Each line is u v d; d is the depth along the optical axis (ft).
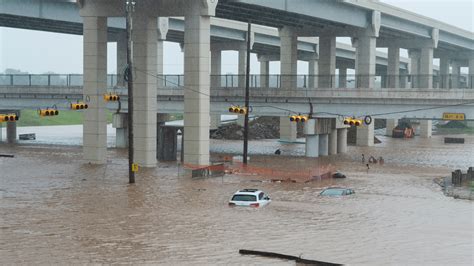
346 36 424.87
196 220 167.53
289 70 429.79
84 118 302.04
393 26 469.16
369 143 456.04
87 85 299.58
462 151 414.62
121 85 451.94
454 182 246.06
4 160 315.99
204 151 282.77
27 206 185.47
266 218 171.63
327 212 182.39
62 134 556.10
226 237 148.46
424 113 323.98
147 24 287.69
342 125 388.98
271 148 427.33
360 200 205.98
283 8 335.67
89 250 135.33
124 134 405.39
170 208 184.65
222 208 185.88
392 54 543.39
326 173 264.31
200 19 277.64
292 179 252.21
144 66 288.92
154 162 293.43
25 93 419.13
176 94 382.42
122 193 212.23
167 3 281.74
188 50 279.69
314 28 429.38
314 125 351.67
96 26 296.30
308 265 125.90
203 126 281.74
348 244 143.43
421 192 226.58
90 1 295.48
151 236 148.46
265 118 612.70
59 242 141.90
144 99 289.53
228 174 270.05
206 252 134.51
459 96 315.37
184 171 274.36
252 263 126.72
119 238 146.30
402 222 169.78
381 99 331.36
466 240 148.87
